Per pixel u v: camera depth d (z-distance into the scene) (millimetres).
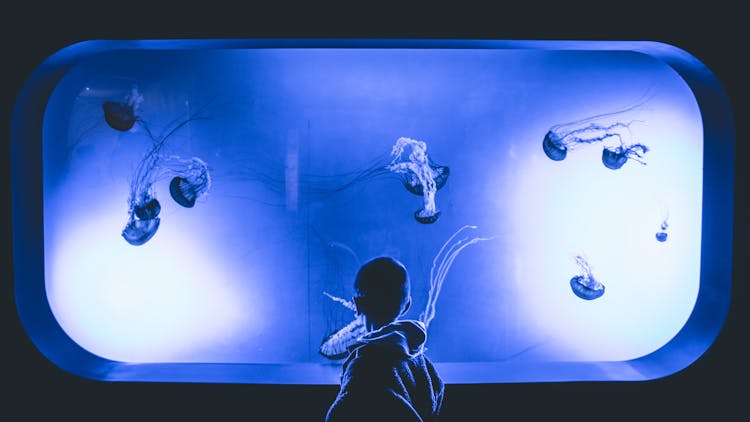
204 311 2361
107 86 2273
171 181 2320
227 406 2043
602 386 2080
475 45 2152
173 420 2049
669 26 1991
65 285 2303
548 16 1967
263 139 2309
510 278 2377
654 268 2375
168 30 1956
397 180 2328
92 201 2305
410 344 1329
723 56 2014
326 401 2035
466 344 2383
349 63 2279
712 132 2160
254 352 2363
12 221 2027
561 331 2389
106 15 1954
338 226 2340
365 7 1953
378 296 1376
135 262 2336
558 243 2375
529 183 2354
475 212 2354
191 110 2295
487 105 2316
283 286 2354
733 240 2078
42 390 2068
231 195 2330
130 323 2348
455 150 2326
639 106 2326
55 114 2248
